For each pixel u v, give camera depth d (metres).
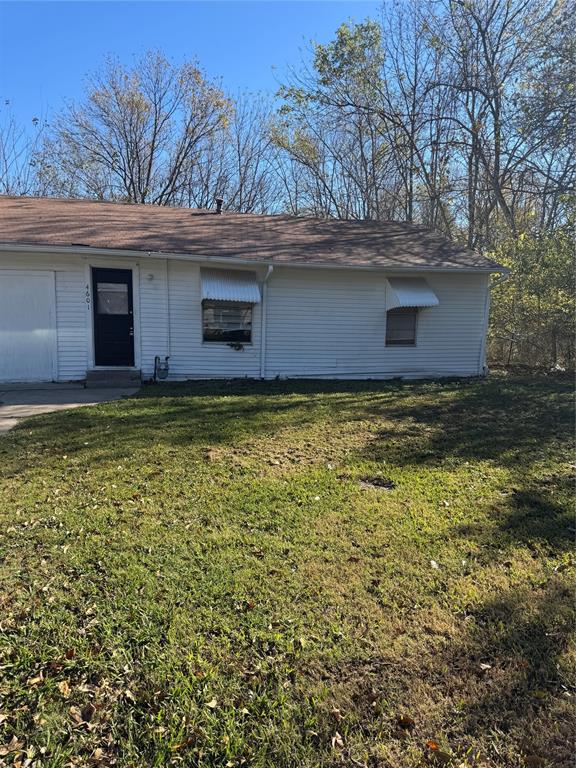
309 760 1.93
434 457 5.60
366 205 23.66
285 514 3.99
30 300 10.16
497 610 2.84
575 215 14.10
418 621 2.73
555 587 3.08
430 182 20.72
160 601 2.82
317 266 10.84
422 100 20.48
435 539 3.65
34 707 2.14
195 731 2.05
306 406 8.16
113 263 10.45
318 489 4.54
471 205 19.50
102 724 2.07
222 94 27.67
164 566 3.18
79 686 2.24
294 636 2.58
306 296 11.58
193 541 3.51
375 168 23.09
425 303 11.44
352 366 12.04
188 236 11.47
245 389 9.91
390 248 12.60
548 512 4.19
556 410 8.16
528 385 10.88
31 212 11.99
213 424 6.76
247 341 11.47
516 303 14.32
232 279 10.86
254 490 4.46
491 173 18.84
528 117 15.41
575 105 14.55
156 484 4.55
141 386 10.20
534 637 2.63
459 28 18.38
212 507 4.07
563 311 13.68
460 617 2.78
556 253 13.84
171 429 6.45
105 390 9.66
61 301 10.27
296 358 11.73
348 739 2.03
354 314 11.89
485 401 8.89
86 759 1.92
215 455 5.42
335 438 6.25
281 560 3.29
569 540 3.70
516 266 14.23
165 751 1.95
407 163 21.34
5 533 3.56
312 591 2.96
